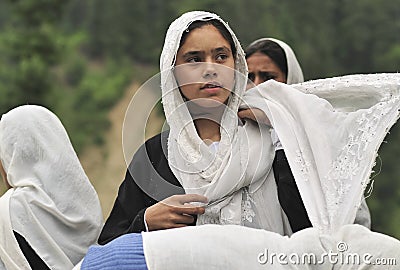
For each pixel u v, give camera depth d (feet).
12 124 16.19
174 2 93.91
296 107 12.86
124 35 100.42
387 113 12.43
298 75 20.21
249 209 12.73
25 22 54.95
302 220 12.66
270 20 75.82
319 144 12.41
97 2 102.99
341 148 12.43
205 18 13.07
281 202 12.77
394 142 58.08
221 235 10.93
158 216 12.55
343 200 11.98
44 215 15.66
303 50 76.02
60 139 16.37
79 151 69.56
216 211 12.57
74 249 15.90
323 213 11.94
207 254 10.67
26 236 15.33
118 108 82.94
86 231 16.17
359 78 13.32
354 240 11.36
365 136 12.35
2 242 15.39
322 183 12.19
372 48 76.95
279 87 13.16
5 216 15.38
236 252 10.78
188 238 10.83
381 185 57.93
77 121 72.90
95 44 101.86
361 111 12.69
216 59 12.98
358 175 12.10
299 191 12.23
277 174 12.97
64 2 55.83
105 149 71.15
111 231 13.53
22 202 15.58
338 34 78.38
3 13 84.38
